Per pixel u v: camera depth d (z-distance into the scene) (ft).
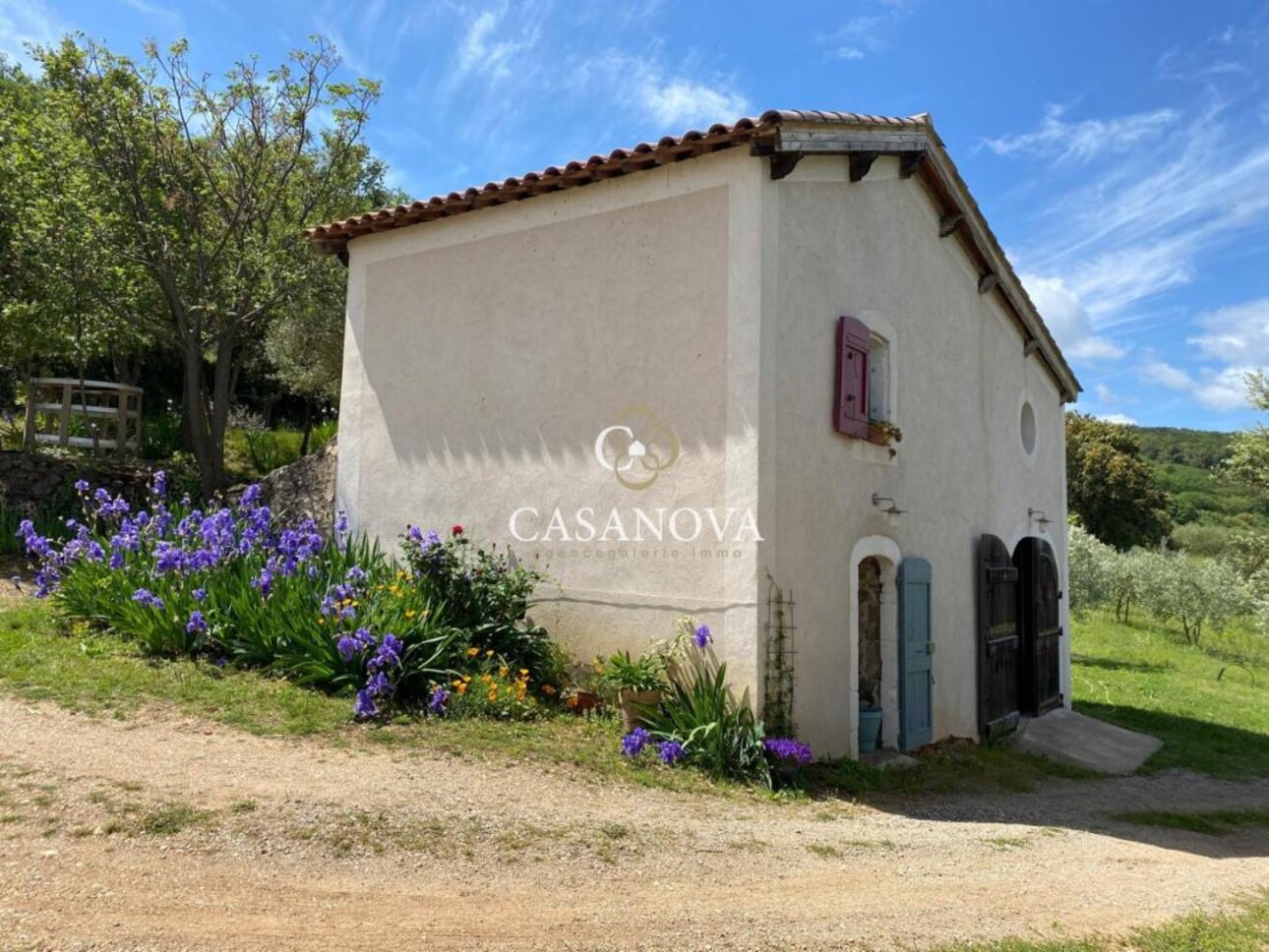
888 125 24.67
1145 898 15.51
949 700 29.81
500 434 26.99
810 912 13.01
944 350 31.50
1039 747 32.22
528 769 18.39
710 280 22.81
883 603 26.96
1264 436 87.15
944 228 31.30
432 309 29.07
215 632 23.00
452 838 14.12
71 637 23.71
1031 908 14.25
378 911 11.46
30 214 40.42
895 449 27.17
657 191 24.11
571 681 24.16
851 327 24.88
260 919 10.87
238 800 14.42
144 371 80.43
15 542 34.83
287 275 45.09
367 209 55.31
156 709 18.98
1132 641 70.28
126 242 42.78
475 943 10.82
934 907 13.78
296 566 25.03
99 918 10.41
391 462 29.53
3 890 10.77
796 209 23.34
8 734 16.53
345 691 21.34
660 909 12.53
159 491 28.99
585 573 24.61
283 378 67.56
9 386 67.62
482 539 26.94
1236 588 72.64
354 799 15.19
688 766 20.20
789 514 22.30
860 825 18.53
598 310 25.09
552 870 13.48
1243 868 18.94
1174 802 26.25
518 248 27.12
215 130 44.96
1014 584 35.81
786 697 21.50
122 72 41.52
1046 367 42.78
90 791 14.03
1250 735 38.04
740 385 21.89
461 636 23.34
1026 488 39.06
